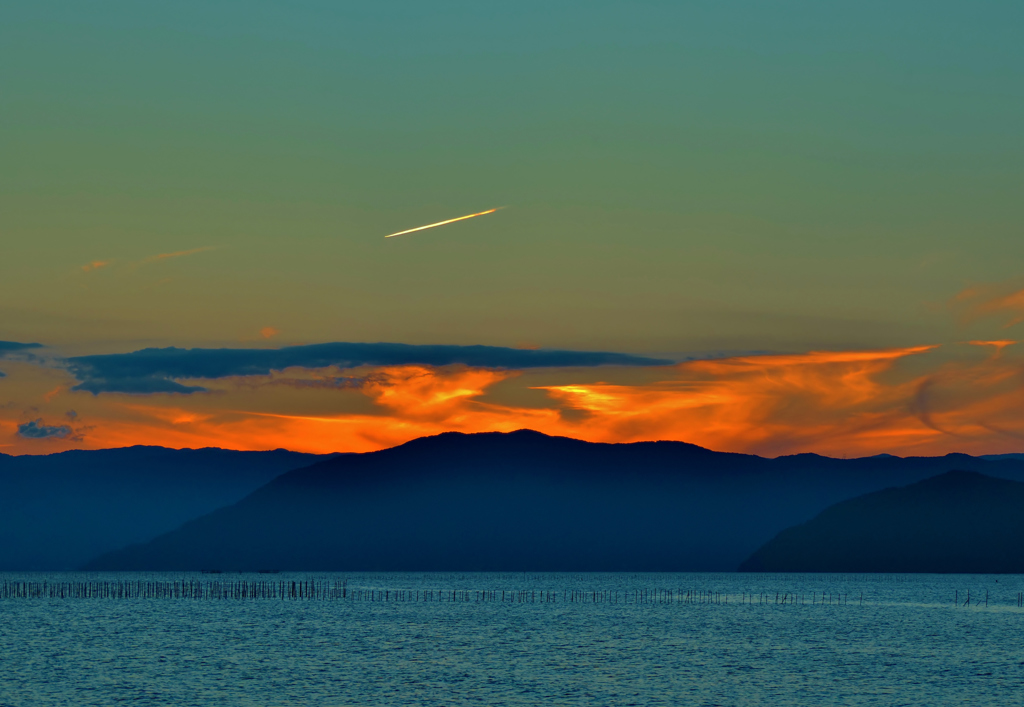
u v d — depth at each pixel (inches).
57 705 5693.9
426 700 5880.9
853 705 5812.0
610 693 6151.6
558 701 5880.9
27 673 6924.2
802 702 5890.8
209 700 5851.4
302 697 5969.5
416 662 7588.6
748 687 6412.4
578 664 7509.8
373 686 6378.0
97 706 5659.5
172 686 6358.3
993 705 5826.8
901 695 6151.6
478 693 6131.9
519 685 6446.9
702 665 7475.4
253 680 6614.2
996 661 7800.2
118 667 7244.1
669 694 6131.9
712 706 5743.1
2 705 5698.8
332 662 7564.0
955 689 6378.0
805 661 7746.1
